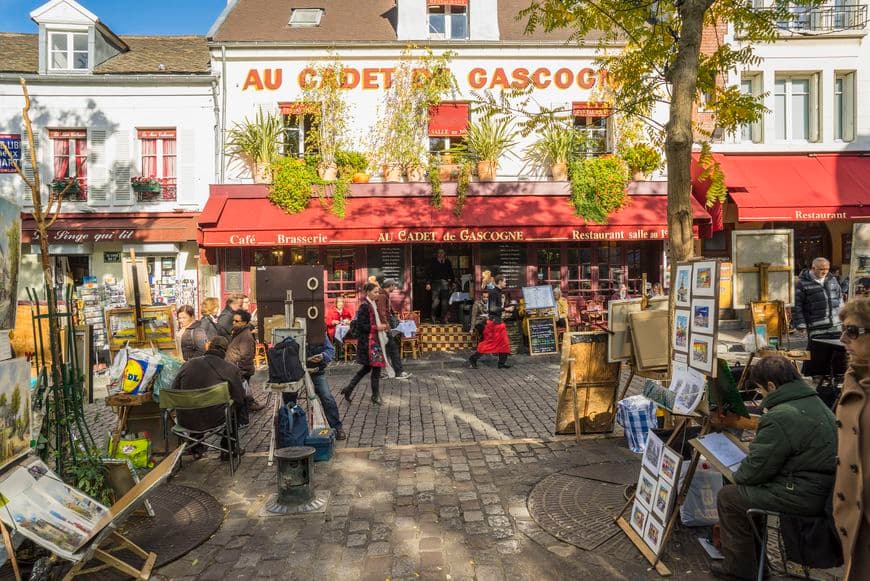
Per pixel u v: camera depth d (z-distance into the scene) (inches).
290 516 182.2
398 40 562.3
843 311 102.4
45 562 146.1
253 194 536.4
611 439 252.4
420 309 622.8
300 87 562.6
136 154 579.8
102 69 590.9
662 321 238.4
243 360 306.7
